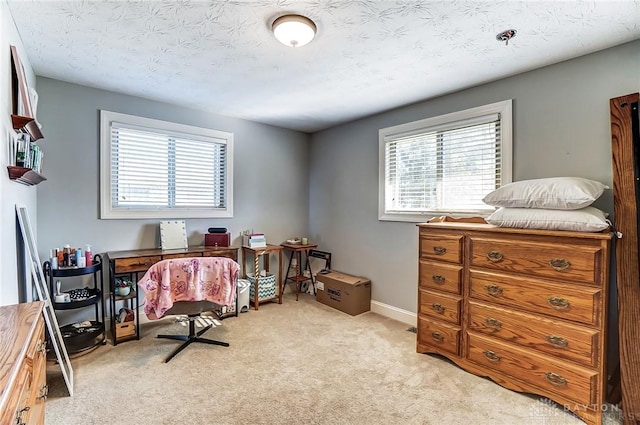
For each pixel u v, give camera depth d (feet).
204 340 8.97
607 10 5.57
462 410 6.15
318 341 9.27
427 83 9.11
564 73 7.55
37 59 7.80
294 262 15.14
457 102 9.68
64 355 7.05
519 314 6.66
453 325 7.82
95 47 7.19
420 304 8.56
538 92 7.97
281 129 14.58
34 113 7.18
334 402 6.37
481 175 9.20
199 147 12.25
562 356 6.10
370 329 10.23
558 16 5.79
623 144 5.94
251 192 13.65
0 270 4.84
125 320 9.29
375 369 7.66
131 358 8.13
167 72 8.59
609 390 6.40
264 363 7.92
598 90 7.06
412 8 5.64
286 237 14.90
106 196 10.06
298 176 15.28
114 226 10.28
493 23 6.07
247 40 6.86
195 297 8.16
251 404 6.27
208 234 11.84
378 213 12.09
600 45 6.82
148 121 10.81
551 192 6.27
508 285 6.84
